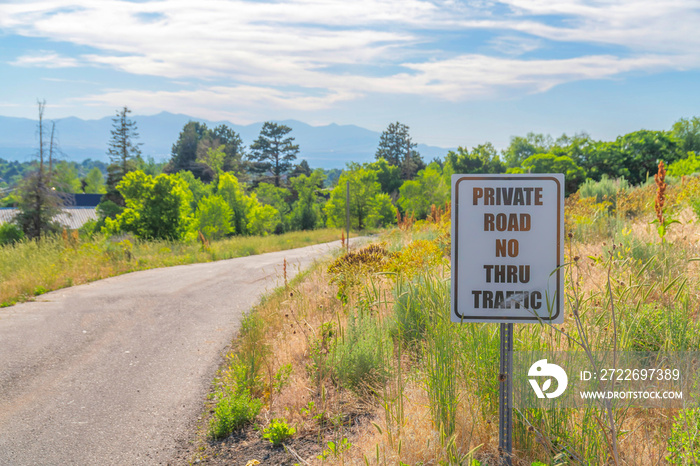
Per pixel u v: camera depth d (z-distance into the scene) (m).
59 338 8.14
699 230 7.19
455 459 3.09
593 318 3.69
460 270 2.98
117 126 98.94
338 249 17.55
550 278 2.93
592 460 2.91
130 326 8.99
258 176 116.94
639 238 6.91
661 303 3.97
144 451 4.34
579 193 17.11
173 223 32.72
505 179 2.93
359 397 4.80
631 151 51.91
